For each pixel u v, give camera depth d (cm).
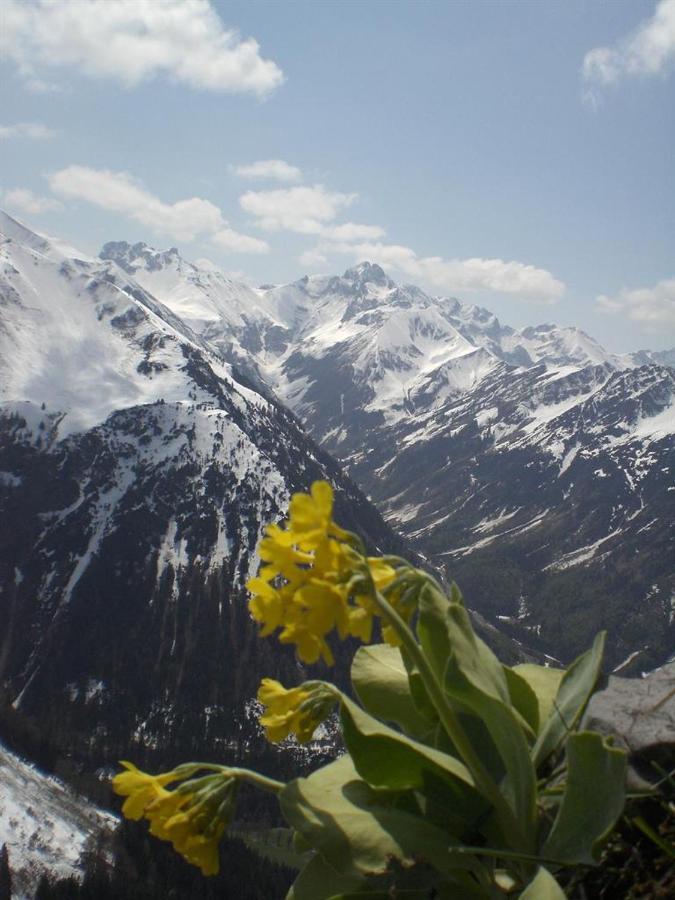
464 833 24
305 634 19
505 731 23
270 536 20
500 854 21
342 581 20
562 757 29
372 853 22
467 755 23
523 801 23
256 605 20
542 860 21
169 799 23
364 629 20
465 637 23
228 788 23
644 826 23
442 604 24
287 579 20
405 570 24
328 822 23
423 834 23
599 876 25
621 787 21
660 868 24
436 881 22
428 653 24
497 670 24
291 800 23
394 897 22
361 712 24
